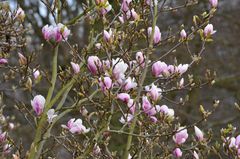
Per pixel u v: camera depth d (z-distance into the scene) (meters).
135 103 3.97
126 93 3.80
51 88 4.06
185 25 11.92
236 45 13.02
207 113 4.12
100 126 3.79
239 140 4.00
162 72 4.18
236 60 13.20
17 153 3.92
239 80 13.04
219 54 13.13
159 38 4.21
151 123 4.02
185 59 11.41
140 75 4.20
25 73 4.04
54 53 4.12
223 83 12.88
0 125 4.73
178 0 11.77
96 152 4.11
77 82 3.88
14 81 6.86
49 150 4.09
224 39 12.86
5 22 4.47
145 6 4.32
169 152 4.11
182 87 4.30
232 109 13.40
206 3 11.95
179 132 4.05
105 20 4.31
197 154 4.15
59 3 4.17
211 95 13.57
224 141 4.03
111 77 3.64
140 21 4.45
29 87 4.00
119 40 4.25
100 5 3.98
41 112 3.91
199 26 4.41
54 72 4.10
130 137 4.14
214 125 11.71
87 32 10.98
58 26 4.00
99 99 3.84
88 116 3.96
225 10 13.23
